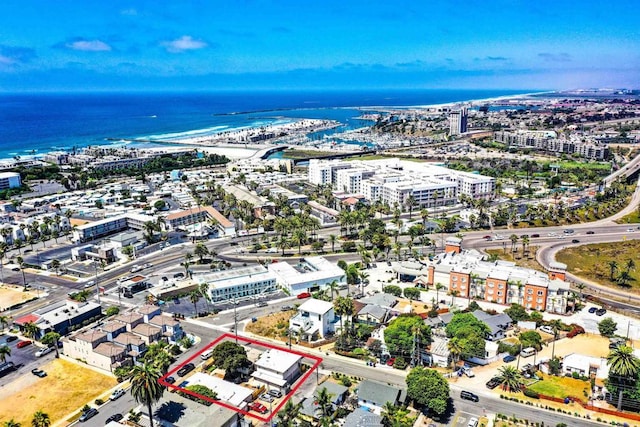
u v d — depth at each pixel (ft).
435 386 500.74
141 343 627.46
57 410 523.29
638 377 507.30
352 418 473.67
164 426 476.13
